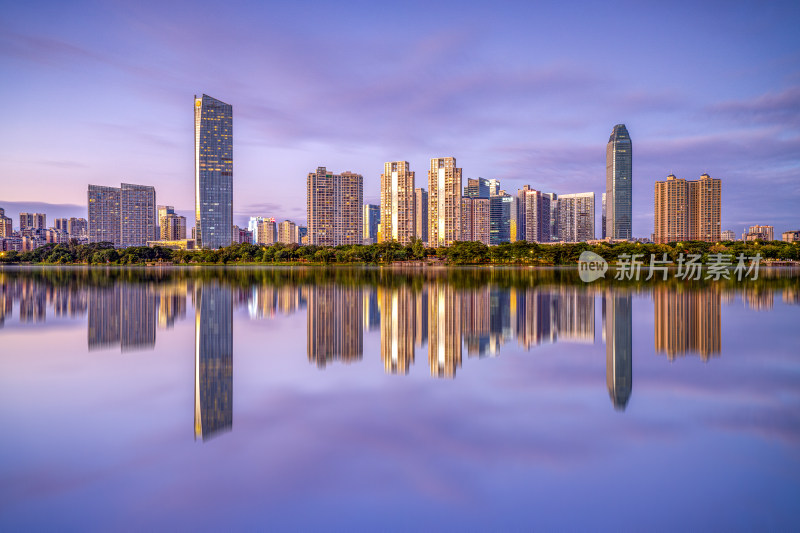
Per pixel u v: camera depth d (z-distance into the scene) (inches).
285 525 559.5
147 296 3166.8
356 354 1409.9
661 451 740.0
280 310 2450.8
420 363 1298.0
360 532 546.9
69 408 934.4
